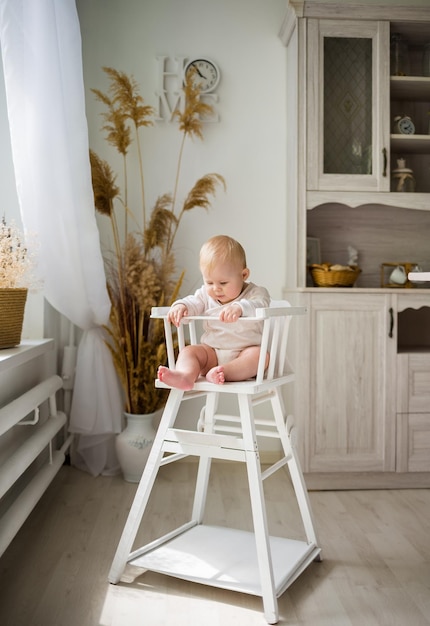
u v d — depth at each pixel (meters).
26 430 2.48
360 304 2.91
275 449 3.34
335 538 2.27
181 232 3.32
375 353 2.93
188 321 1.96
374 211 3.41
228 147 3.33
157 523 2.37
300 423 2.90
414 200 3.03
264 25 3.35
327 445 2.92
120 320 3.06
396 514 2.55
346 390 2.92
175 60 3.31
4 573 1.93
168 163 3.32
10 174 2.78
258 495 1.72
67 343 3.22
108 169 3.02
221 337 1.95
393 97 3.24
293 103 3.12
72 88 2.67
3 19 2.40
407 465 2.94
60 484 2.88
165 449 1.87
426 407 2.95
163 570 1.85
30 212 2.54
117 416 3.04
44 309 2.90
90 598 1.78
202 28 3.32
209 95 3.31
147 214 3.30
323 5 2.95
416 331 3.42
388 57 3.01
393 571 1.98
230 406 3.34
